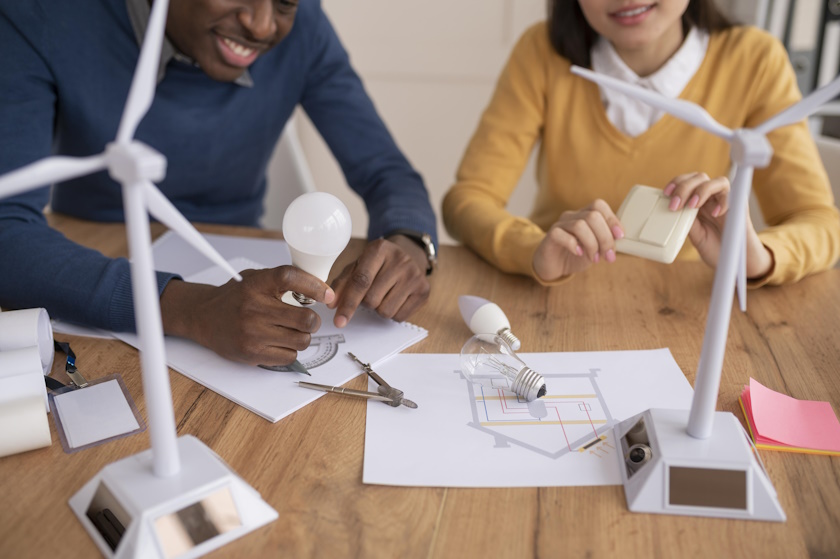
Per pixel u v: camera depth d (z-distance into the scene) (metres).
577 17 1.32
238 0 1.06
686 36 1.33
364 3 2.40
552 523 0.57
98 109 1.19
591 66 1.36
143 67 0.47
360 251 1.09
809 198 1.21
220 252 1.10
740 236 0.53
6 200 0.97
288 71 1.37
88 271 0.86
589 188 1.42
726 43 1.34
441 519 0.57
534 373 0.73
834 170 1.37
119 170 0.45
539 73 1.40
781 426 0.68
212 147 1.34
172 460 0.54
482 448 0.65
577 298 0.98
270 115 1.39
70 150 1.27
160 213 0.48
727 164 1.37
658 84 1.32
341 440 0.67
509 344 0.82
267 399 0.72
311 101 1.43
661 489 0.57
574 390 0.75
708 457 0.58
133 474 0.55
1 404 0.63
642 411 0.71
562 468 0.63
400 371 0.79
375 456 0.64
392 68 2.46
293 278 0.75
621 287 1.01
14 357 0.68
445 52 2.41
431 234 1.11
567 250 0.98
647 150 1.35
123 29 1.17
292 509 0.58
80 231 1.20
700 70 1.34
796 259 1.02
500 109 1.42
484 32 2.37
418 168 2.59
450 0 2.35
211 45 1.12
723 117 1.34
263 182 1.59
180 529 0.53
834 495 0.60
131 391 0.74
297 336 0.77
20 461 0.63
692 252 1.38
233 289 0.79
